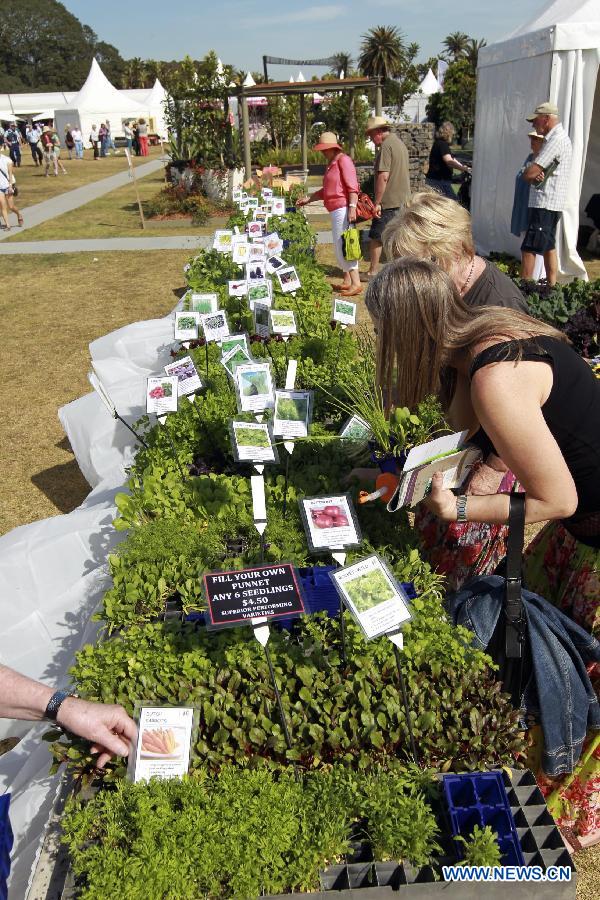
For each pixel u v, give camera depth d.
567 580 2.08
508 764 1.71
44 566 2.91
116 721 1.67
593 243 10.30
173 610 2.21
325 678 1.85
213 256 6.23
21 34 92.00
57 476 4.93
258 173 15.22
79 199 18.70
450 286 1.90
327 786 1.55
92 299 9.28
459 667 1.85
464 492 2.14
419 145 15.82
